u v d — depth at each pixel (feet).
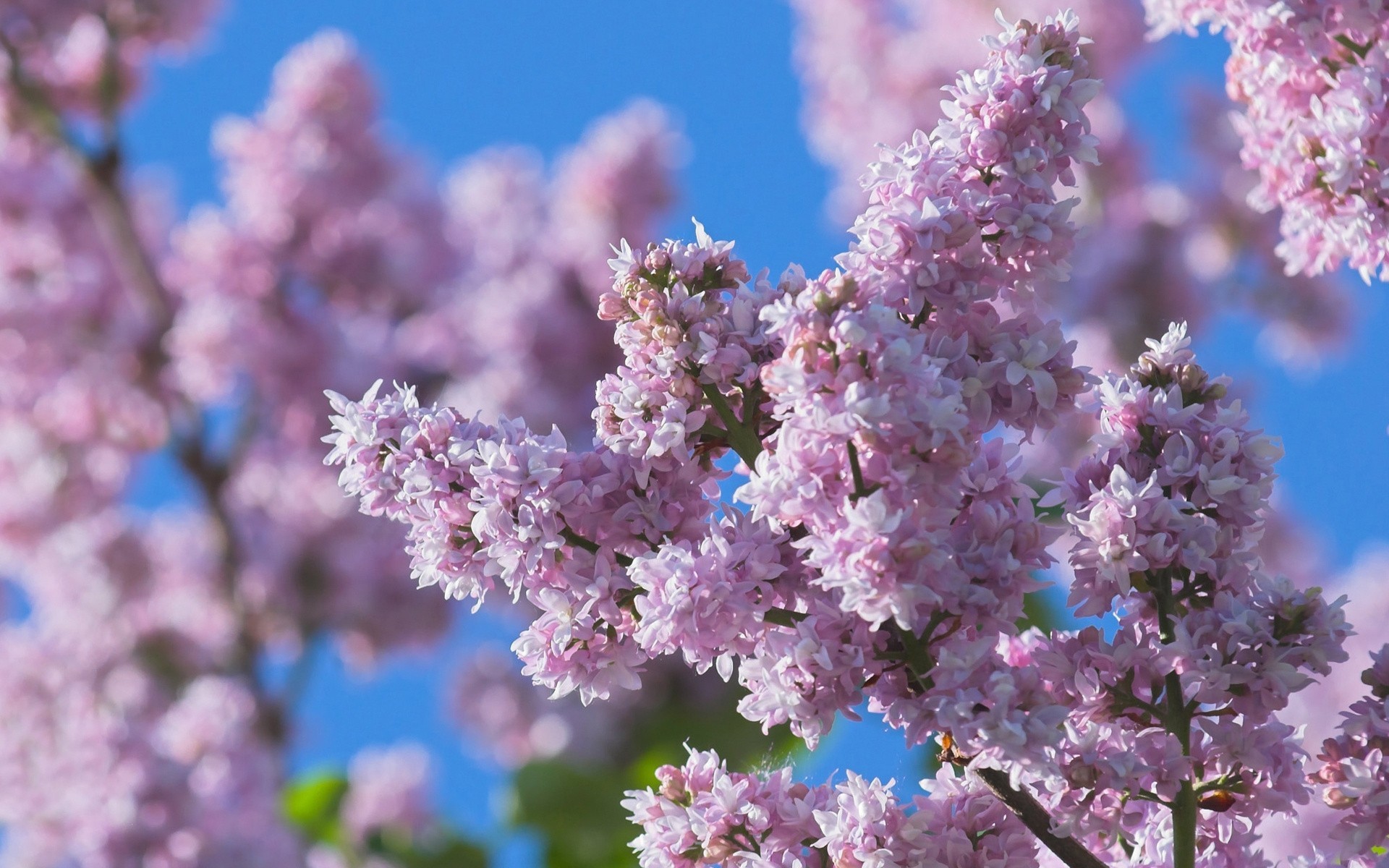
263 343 39.68
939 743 8.39
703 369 8.11
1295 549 34.58
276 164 44.01
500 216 47.52
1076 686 7.93
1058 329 7.98
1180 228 37.70
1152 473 8.11
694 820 8.31
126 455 40.06
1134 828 8.47
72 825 24.23
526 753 39.01
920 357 7.22
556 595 8.14
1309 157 10.95
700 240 8.40
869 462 7.30
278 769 27.12
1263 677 7.87
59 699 30.17
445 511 8.22
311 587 39.11
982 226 8.11
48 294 39.73
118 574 38.73
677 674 33.37
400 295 44.65
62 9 36.01
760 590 7.91
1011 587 7.57
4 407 39.81
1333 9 10.86
